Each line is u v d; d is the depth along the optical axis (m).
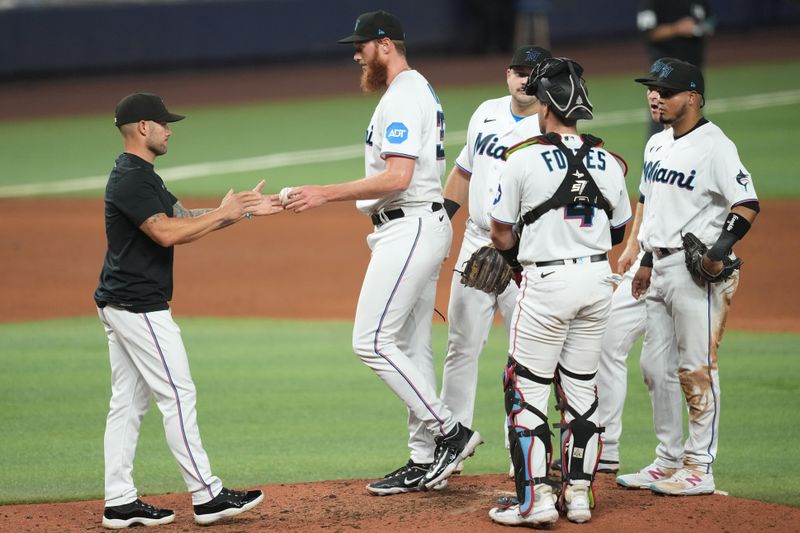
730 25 138.38
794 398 28.44
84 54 107.56
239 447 25.69
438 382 31.11
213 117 92.25
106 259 19.86
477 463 24.58
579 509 18.81
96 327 38.50
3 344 35.75
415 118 20.55
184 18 112.38
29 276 47.19
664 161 20.78
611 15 133.25
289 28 118.81
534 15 120.94
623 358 22.42
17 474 23.77
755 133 75.00
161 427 27.97
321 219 60.06
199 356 34.28
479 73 110.19
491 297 22.73
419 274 21.08
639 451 25.06
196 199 60.19
